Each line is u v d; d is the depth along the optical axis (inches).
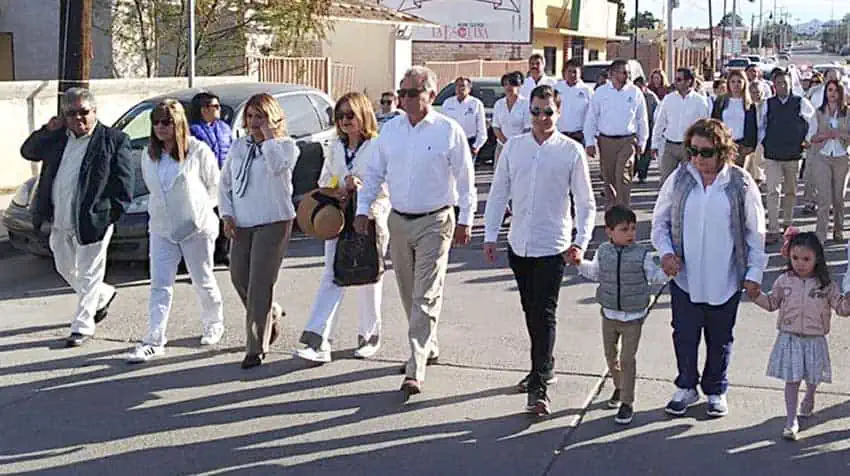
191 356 298.8
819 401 256.1
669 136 498.6
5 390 270.1
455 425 242.8
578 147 246.5
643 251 239.3
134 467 220.4
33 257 441.1
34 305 359.3
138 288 384.5
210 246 306.5
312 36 962.1
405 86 255.1
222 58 856.9
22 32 830.5
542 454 224.8
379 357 296.5
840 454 223.5
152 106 456.4
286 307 356.2
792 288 229.9
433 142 255.9
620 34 2464.3
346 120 281.0
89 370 286.8
